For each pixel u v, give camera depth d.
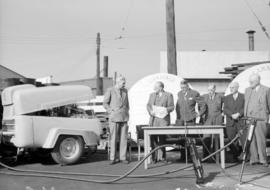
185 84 10.49
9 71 27.73
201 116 10.68
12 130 9.58
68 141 10.03
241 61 22.59
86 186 7.49
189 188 7.24
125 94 10.29
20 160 11.05
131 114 13.95
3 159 10.71
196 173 7.51
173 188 7.24
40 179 8.19
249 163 9.98
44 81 14.34
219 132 8.98
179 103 10.46
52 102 9.96
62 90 10.17
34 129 9.53
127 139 10.55
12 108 9.72
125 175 7.84
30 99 9.67
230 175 8.40
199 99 10.50
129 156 10.83
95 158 11.38
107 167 9.63
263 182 7.70
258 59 22.52
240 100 10.07
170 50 15.27
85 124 10.33
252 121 7.88
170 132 8.98
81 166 9.83
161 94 10.34
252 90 9.89
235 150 10.28
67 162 9.95
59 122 9.93
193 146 7.69
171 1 15.30
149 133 9.08
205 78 22.59
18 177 8.41
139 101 13.99
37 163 10.45
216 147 9.67
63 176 8.41
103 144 12.67
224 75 22.48
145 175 8.36
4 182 7.88
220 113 10.62
